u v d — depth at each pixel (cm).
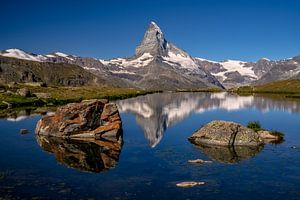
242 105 15112
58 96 16525
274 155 5128
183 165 4606
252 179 4012
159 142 6203
